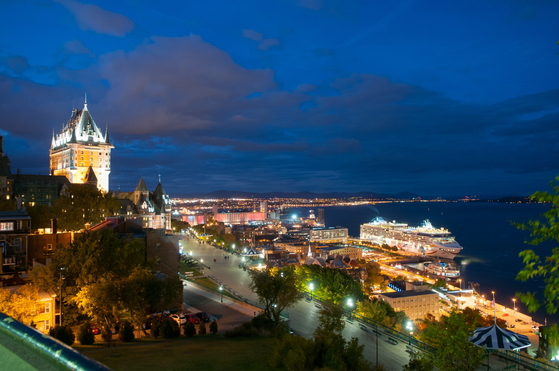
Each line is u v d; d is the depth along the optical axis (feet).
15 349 13.24
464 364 133.18
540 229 53.36
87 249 212.64
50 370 11.50
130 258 229.25
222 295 316.40
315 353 142.72
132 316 201.67
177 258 303.68
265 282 213.46
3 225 288.71
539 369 158.20
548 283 52.11
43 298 204.03
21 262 268.00
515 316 533.55
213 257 581.12
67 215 439.22
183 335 205.46
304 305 298.35
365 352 195.72
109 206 534.78
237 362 132.98
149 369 119.14
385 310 299.79
